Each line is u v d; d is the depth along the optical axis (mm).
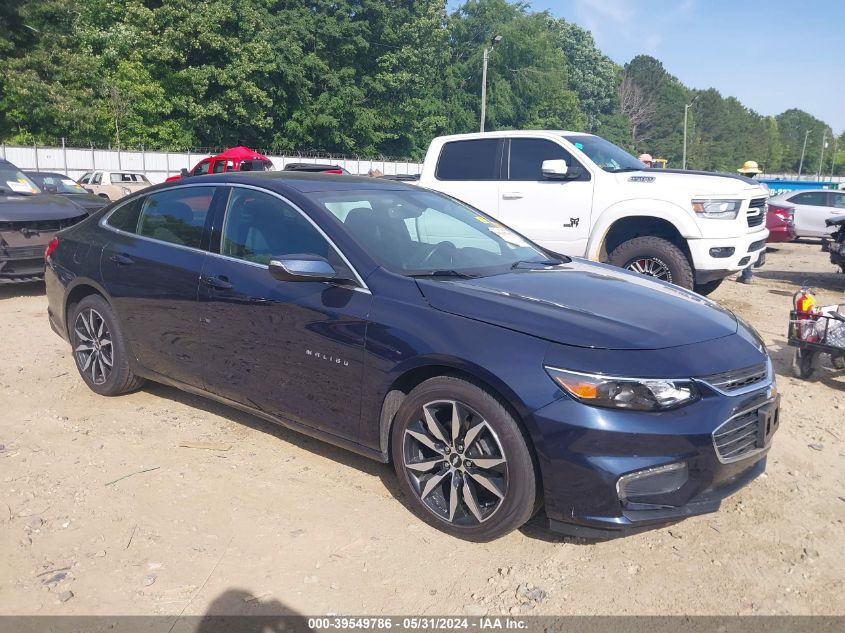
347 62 48281
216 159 22312
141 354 4586
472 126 59688
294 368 3732
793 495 3789
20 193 8984
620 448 2852
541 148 8469
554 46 69125
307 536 3273
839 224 11164
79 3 38531
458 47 60406
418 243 3984
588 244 8039
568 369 2918
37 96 34875
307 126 46438
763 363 3324
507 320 3162
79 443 4223
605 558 3174
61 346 6293
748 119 146375
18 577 2932
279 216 3988
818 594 2938
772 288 10969
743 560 3178
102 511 3455
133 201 4855
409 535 3301
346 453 4160
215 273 4082
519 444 3006
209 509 3496
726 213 7453
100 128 38438
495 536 3166
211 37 40188
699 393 2957
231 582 2928
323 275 3506
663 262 7695
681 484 2938
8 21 34344
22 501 3535
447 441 3250
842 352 5480
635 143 108688
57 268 5109
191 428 4477
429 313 3303
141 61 40625
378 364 3385
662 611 2812
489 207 8695
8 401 4879
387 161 49156
